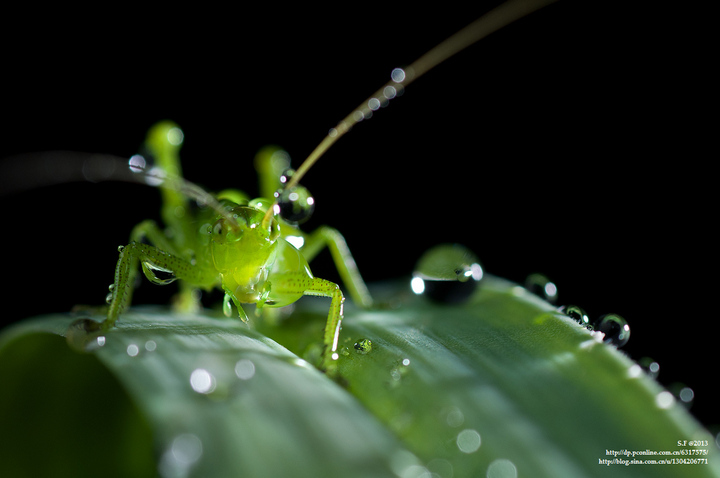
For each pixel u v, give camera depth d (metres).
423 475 0.07
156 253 0.08
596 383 0.08
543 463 0.07
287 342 0.08
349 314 0.09
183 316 0.08
